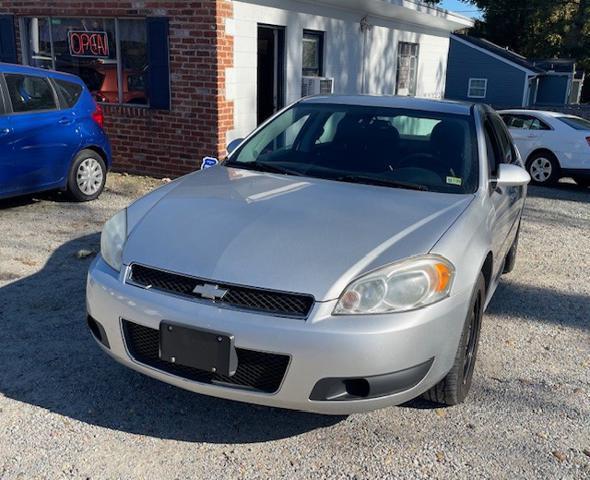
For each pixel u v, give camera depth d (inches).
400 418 129.4
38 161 272.1
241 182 148.3
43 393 133.6
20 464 110.7
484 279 138.0
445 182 149.3
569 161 459.8
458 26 653.9
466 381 135.9
